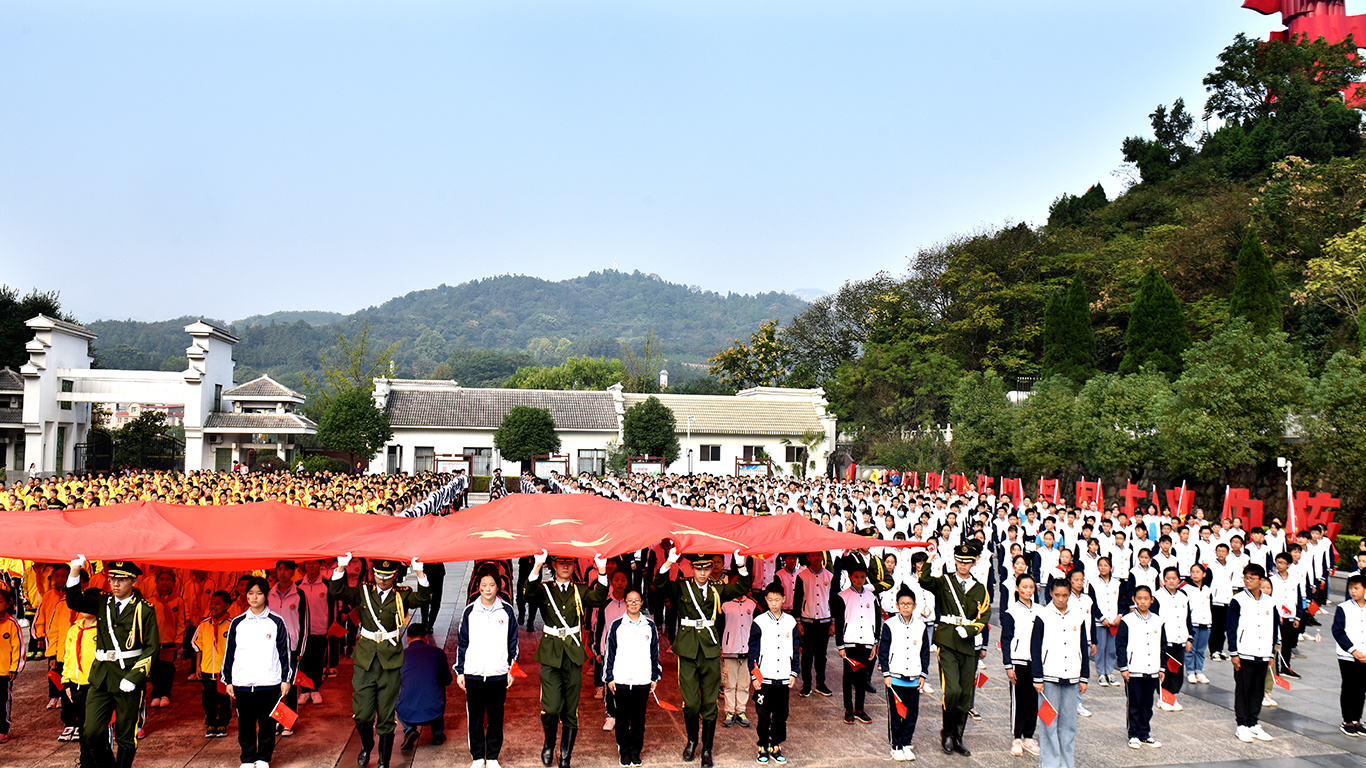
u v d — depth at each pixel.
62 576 10.51
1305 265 40.09
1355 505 23.09
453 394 55.94
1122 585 12.25
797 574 12.21
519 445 50.22
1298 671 13.95
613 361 104.50
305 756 9.33
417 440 52.53
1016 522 17.59
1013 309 54.69
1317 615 18.19
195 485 23.12
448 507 28.47
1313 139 54.16
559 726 10.48
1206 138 69.19
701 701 9.32
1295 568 15.06
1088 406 30.09
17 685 11.88
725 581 10.93
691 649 9.33
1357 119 53.91
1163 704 11.73
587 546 9.47
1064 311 42.19
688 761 9.41
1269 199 45.03
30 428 42.69
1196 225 47.28
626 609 10.16
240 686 8.59
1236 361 24.30
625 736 9.26
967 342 55.34
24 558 8.56
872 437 46.53
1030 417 33.12
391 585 9.12
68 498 18.67
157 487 22.77
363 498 21.02
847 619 10.79
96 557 8.60
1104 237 61.12
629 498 23.83
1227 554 14.51
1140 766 9.54
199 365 45.84
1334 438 21.34
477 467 52.94
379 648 8.87
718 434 55.75
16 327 54.84
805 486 29.28
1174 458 24.72
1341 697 10.74
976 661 9.92
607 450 53.25
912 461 41.25
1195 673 13.12
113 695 8.30
